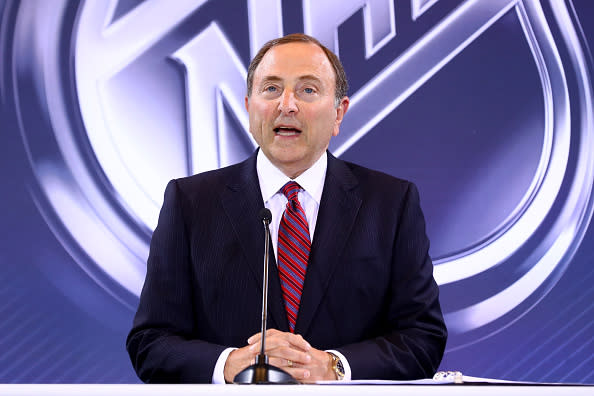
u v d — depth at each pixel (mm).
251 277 3953
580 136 6578
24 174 6035
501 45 6629
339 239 4051
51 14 6191
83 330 5988
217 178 4383
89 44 6219
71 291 6008
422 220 4340
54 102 6121
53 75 6141
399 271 4133
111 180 6141
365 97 6430
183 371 3453
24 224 6000
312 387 2008
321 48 4285
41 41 6156
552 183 6531
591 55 6652
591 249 6496
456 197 6438
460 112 6527
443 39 6574
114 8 6289
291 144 4078
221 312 3949
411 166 6422
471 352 6285
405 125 6461
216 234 4094
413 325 3953
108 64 6227
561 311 6418
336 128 4527
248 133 6340
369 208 4219
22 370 5883
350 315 3951
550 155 6551
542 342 6363
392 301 4102
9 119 6055
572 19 6680
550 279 6441
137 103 6242
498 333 6340
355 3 6520
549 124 6582
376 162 6387
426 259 4215
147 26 6328
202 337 4016
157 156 6227
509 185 6500
